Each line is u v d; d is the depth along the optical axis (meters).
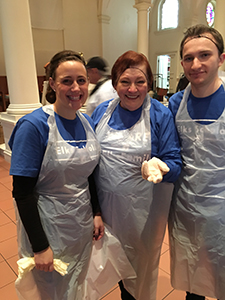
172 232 1.36
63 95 0.98
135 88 1.09
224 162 1.14
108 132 1.22
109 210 1.27
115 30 10.13
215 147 1.12
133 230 1.27
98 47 9.85
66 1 8.76
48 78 1.04
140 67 1.09
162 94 6.07
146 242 1.30
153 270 1.38
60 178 1.03
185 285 1.36
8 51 3.94
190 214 1.23
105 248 1.28
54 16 8.59
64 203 1.07
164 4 10.98
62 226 1.07
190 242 1.28
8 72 4.05
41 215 1.05
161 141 1.17
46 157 0.99
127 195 1.20
